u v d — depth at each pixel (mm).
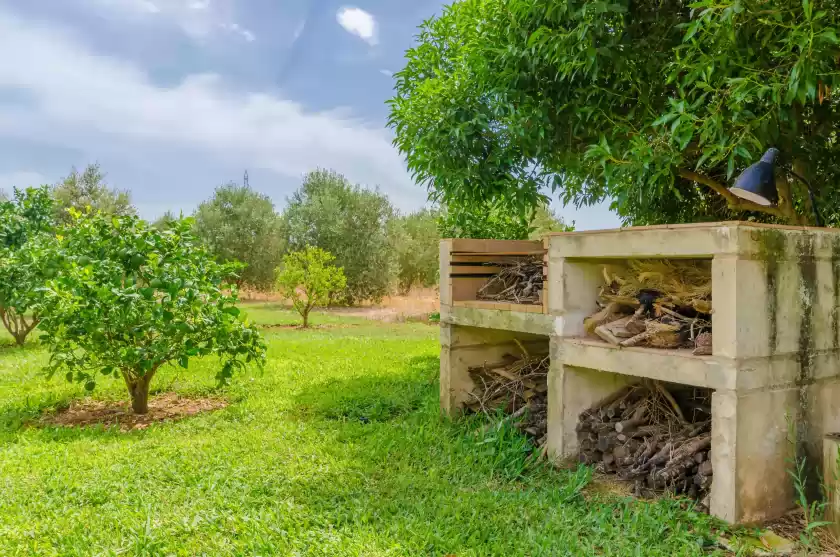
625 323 3594
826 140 4570
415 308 22219
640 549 2592
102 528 2777
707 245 2916
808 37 3029
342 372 7297
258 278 24984
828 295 3203
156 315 4770
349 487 3342
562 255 3826
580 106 4852
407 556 2523
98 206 23750
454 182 5535
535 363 5086
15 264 8430
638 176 4238
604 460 3660
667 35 4516
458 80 5605
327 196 23953
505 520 2918
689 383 3010
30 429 4629
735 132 3658
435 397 5625
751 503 2854
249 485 3342
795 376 3039
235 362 5523
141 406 5258
